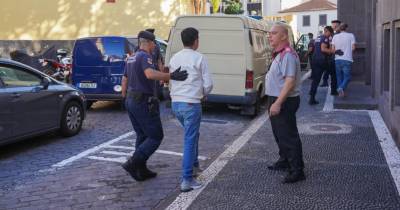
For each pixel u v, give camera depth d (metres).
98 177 6.53
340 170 6.46
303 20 56.91
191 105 5.73
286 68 5.66
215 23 10.61
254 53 10.65
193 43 5.82
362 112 10.71
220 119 10.71
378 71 10.86
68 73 14.85
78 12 20.77
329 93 13.80
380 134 8.52
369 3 14.59
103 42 11.84
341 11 15.57
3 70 7.59
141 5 21.12
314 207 5.19
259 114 11.30
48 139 8.84
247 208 5.22
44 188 6.11
